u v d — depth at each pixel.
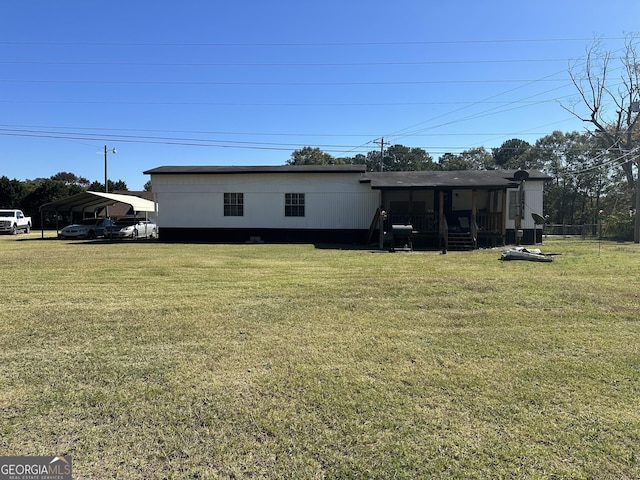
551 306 6.08
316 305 6.12
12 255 13.27
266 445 2.51
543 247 16.28
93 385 3.34
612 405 3.02
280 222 19.97
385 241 17.47
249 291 7.14
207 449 2.46
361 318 5.43
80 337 4.58
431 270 9.66
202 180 20.33
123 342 4.41
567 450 2.45
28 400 3.07
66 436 2.59
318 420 2.80
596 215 36.81
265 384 3.37
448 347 4.29
